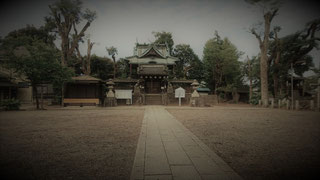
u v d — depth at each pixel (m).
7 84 19.47
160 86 27.56
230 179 2.87
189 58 38.06
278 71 24.12
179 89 20.62
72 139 5.55
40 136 5.93
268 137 5.83
